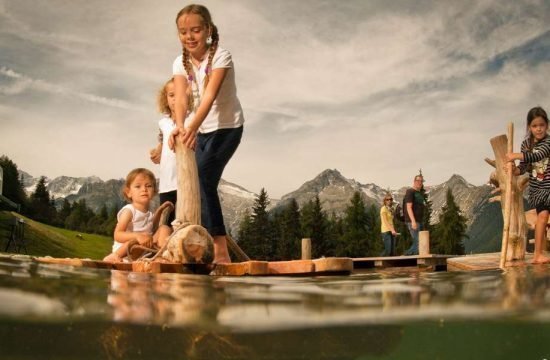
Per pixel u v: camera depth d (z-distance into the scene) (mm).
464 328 2609
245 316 2482
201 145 5801
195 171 5051
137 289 3000
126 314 2385
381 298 2922
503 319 2545
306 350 2555
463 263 9094
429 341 2695
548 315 2516
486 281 3662
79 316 2295
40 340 2291
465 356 2705
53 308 2365
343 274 5160
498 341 2670
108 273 3625
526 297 2896
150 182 6480
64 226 94562
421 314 2521
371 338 2602
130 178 6449
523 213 7242
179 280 3568
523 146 7039
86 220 99312
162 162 6797
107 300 2619
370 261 10273
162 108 7004
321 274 5105
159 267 4379
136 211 6352
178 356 2439
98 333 2326
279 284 3541
